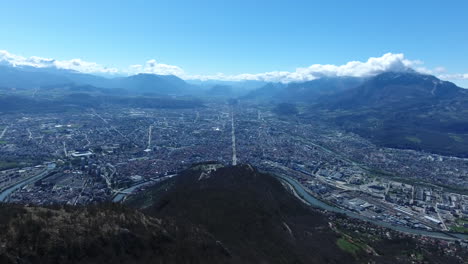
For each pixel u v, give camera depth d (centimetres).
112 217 8269
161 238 8225
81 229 7225
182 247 8225
